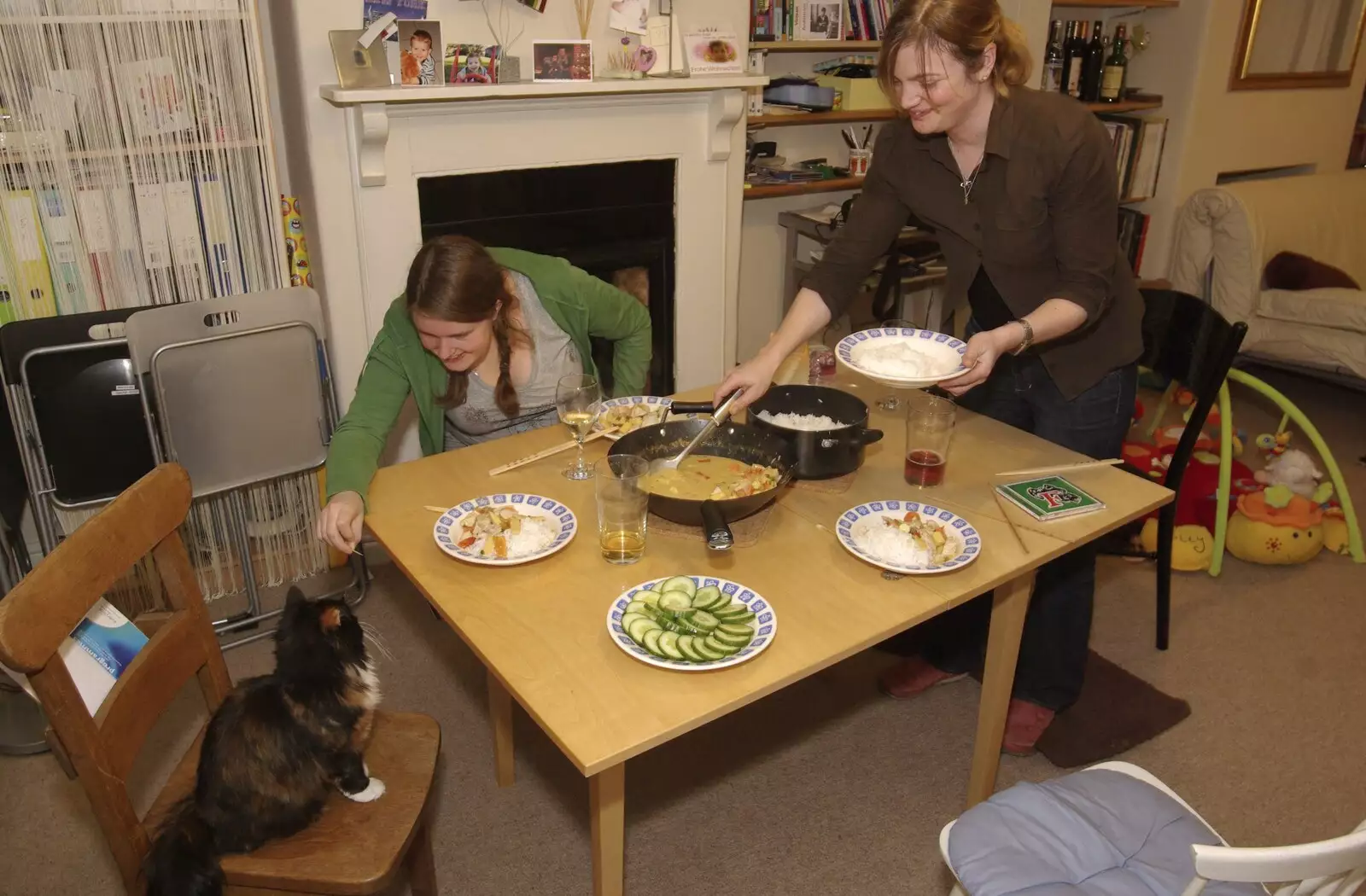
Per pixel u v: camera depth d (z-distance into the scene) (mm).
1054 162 1641
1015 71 1646
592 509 1593
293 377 2375
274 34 2650
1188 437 2299
